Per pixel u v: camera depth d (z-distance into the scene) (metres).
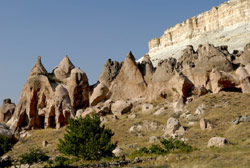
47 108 86.25
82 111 83.06
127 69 93.38
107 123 70.69
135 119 70.38
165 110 72.56
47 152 61.66
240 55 86.88
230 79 73.12
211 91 75.44
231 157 34.22
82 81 91.06
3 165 48.09
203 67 78.75
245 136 47.06
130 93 90.06
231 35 186.62
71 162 43.59
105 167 37.94
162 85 81.81
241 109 62.81
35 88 89.00
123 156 43.91
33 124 86.88
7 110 96.69
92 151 42.94
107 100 87.19
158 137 56.72
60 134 76.00
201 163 33.72
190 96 74.25
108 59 99.94
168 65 85.44
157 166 34.88
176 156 38.75
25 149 69.44
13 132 85.12
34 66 94.31
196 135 53.72
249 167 28.92
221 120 58.09
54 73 99.06
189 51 91.06
